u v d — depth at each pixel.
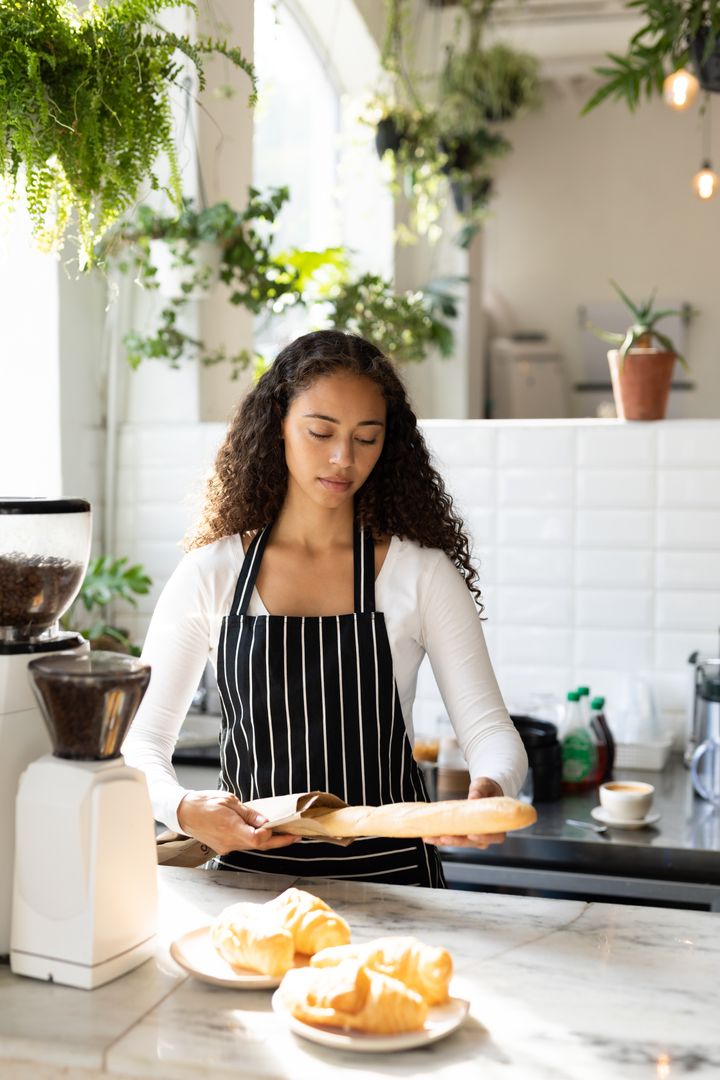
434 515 1.82
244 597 1.76
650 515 3.02
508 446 3.10
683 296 7.93
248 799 1.74
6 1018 1.12
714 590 2.99
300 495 1.78
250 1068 1.01
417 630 1.78
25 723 1.26
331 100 5.25
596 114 7.98
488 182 5.96
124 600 3.39
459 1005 1.11
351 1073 1.01
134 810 1.22
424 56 5.73
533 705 2.95
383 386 1.72
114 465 3.39
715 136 7.81
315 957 1.15
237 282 3.54
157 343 3.25
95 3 1.62
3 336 3.04
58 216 1.68
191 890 1.46
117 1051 1.04
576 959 1.24
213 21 2.27
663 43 2.74
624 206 8.00
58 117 1.58
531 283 8.17
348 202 5.32
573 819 2.61
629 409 3.02
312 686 1.72
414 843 1.71
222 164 3.28
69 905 1.18
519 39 6.46
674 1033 1.08
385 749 1.74
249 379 3.60
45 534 1.28
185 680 1.79
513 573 3.11
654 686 3.04
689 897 2.42
